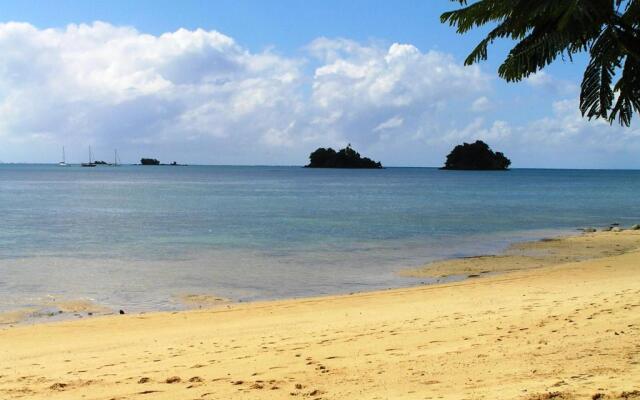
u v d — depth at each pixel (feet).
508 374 24.23
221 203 226.99
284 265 81.87
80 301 57.72
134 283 67.97
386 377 25.35
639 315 35.42
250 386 25.30
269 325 42.83
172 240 111.45
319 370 27.55
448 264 81.61
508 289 55.42
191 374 28.40
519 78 26.23
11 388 27.25
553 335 31.55
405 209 195.52
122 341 39.29
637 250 92.27
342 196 280.51
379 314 45.06
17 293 61.72
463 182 499.51
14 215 168.86
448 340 32.73
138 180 528.22
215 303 57.47
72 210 189.16
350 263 83.61
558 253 91.45
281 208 200.23
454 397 21.11
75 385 27.37
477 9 25.79
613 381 21.52
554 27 24.81
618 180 595.47
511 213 178.19
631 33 24.11
